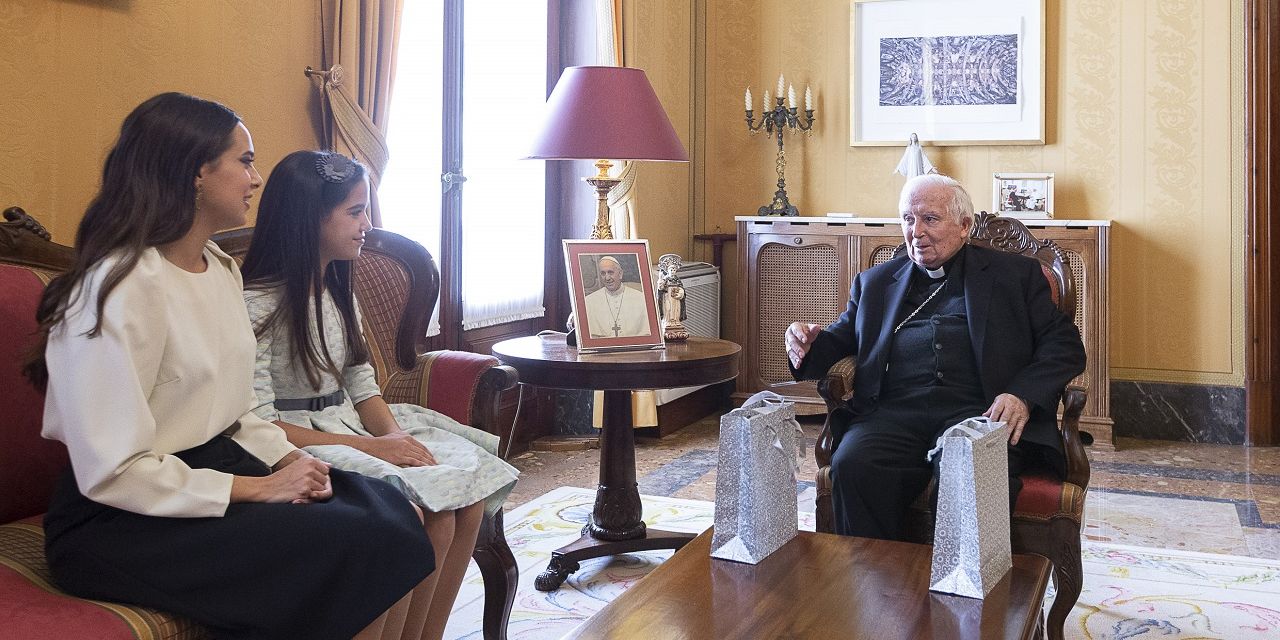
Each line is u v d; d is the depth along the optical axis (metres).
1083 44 5.38
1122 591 3.09
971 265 2.95
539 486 4.31
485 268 4.60
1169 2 5.22
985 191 5.59
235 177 1.90
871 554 2.06
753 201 6.06
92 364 1.69
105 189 1.83
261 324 2.22
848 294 5.48
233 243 2.59
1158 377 5.34
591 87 3.24
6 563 1.80
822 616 1.73
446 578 2.23
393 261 2.86
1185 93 5.22
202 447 1.92
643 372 2.94
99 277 1.73
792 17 5.90
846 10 5.79
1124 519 3.89
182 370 1.84
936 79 5.62
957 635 1.66
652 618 1.72
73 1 2.60
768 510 2.05
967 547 1.83
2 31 2.44
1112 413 5.41
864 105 5.77
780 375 5.68
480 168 4.52
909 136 5.69
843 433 2.92
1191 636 2.73
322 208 2.27
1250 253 5.12
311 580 1.77
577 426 5.25
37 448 2.10
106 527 1.74
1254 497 4.20
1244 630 2.77
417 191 4.07
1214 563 3.35
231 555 1.74
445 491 2.13
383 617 1.90
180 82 2.91
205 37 2.98
